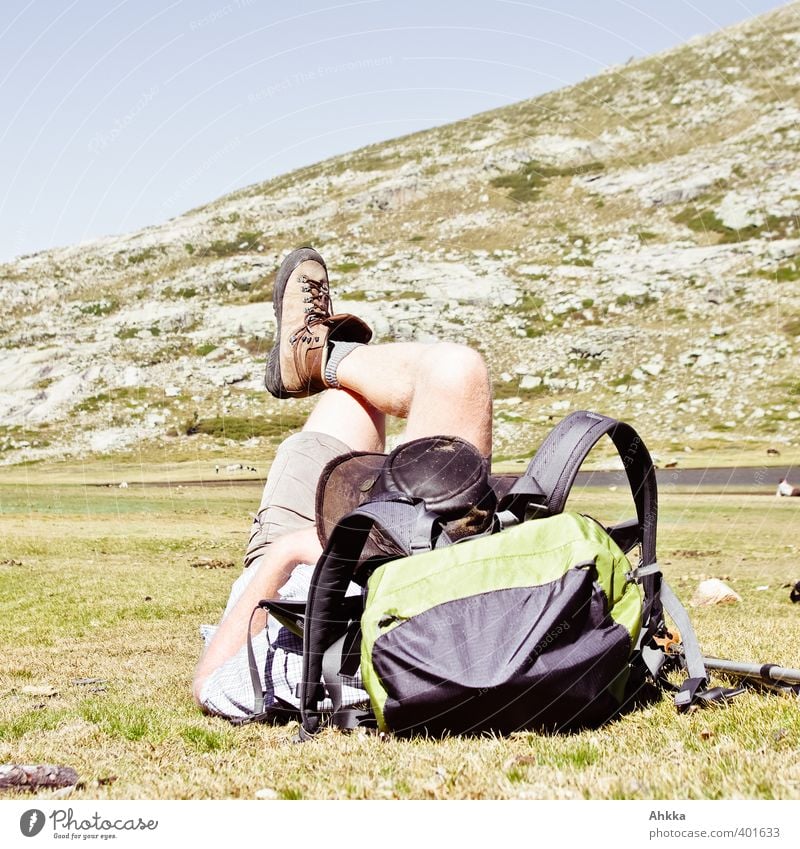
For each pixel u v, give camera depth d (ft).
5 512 61.72
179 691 15.60
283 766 9.79
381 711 10.42
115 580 36.09
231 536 51.03
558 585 10.36
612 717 10.86
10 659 20.12
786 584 33.65
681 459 78.74
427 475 11.68
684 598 30.09
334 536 11.19
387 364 15.87
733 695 11.32
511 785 8.40
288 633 13.08
